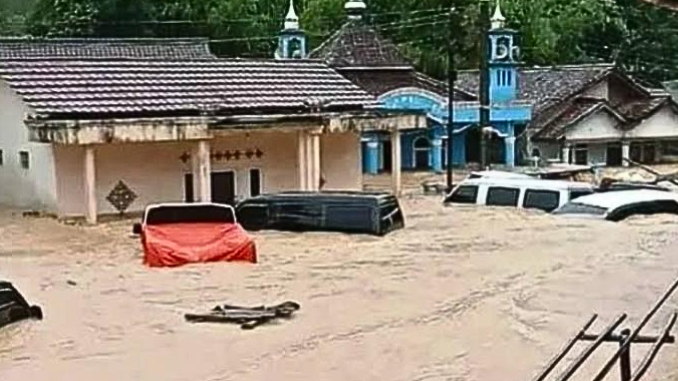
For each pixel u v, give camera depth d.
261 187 43.88
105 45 57.06
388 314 21.91
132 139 38.66
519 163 62.94
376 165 58.88
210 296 24.12
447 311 22.14
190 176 42.03
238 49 82.81
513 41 63.91
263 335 20.09
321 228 34.66
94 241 33.28
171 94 41.97
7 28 89.62
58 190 38.97
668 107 68.00
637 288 24.55
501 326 20.64
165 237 29.39
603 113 65.88
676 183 46.19
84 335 20.30
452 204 43.00
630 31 90.25
